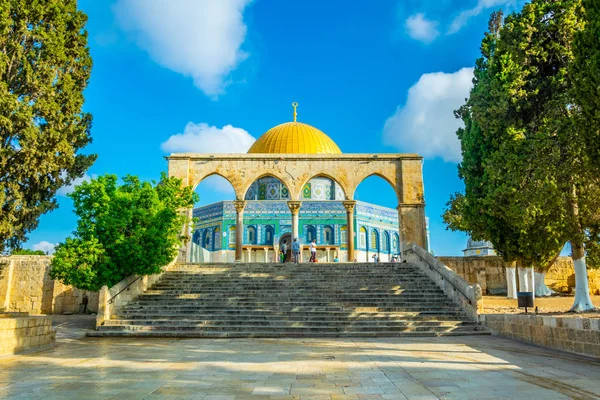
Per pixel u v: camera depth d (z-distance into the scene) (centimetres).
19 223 1952
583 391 771
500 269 3262
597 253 2116
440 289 2162
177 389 791
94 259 1917
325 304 1978
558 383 837
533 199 1959
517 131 2097
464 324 1762
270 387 803
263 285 2219
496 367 1014
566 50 2084
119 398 728
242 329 1720
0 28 1856
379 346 1388
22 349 1276
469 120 2764
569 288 3106
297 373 941
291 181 3133
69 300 2945
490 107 2233
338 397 728
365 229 5484
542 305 2348
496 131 2256
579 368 1000
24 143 1833
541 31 2162
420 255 2514
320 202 5397
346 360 1116
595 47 1480
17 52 1898
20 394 760
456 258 3309
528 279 2644
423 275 2391
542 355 1202
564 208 2034
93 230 1970
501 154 2112
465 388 793
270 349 1328
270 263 2594
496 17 2925
